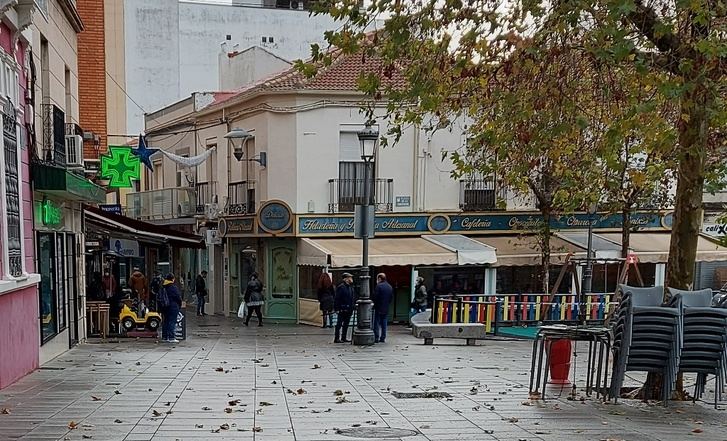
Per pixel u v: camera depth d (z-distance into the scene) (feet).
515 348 60.64
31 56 45.27
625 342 31.40
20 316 40.45
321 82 88.38
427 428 27.17
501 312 75.25
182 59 147.84
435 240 88.84
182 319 66.33
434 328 63.26
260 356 54.29
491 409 31.19
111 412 29.91
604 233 94.79
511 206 92.38
